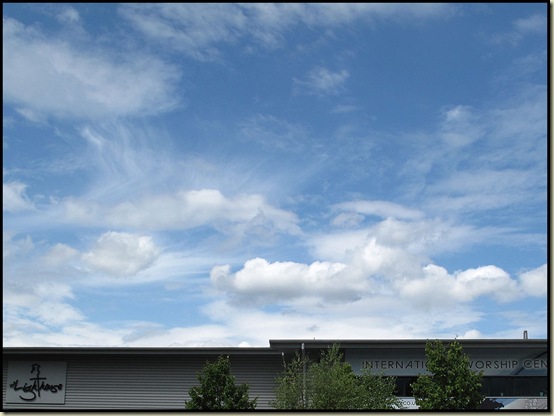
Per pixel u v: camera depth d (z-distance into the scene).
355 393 31.25
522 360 39.16
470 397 29.88
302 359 37.75
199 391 29.94
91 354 40.59
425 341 38.34
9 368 40.91
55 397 40.44
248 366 39.59
